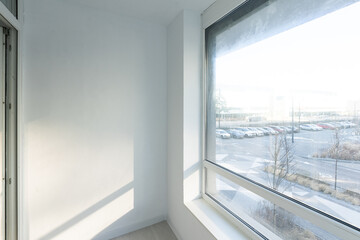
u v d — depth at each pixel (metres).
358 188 0.87
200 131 2.02
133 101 2.14
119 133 2.08
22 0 1.65
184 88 1.93
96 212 1.99
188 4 1.84
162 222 2.33
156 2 1.82
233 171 1.63
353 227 0.89
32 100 1.72
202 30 1.99
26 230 1.72
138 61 2.16
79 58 1.87
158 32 2.26
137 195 2.20
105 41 1.98
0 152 1.49
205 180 2.02
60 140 1.83
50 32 1.76
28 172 1.72
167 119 2.32
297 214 1.11
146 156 2.23
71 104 1.86
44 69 1.75
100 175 2.00
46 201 1.79
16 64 1.59
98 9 1.94
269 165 1.31
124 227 2.13
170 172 2.25
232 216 1.61
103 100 1.99
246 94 1.49
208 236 1.51
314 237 1.06
